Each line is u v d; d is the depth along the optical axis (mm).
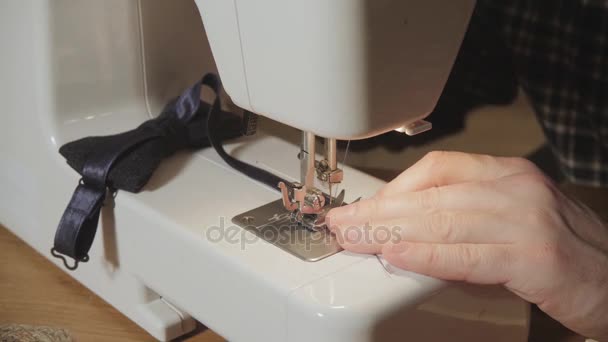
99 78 894
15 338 744
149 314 793
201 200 748
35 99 867
